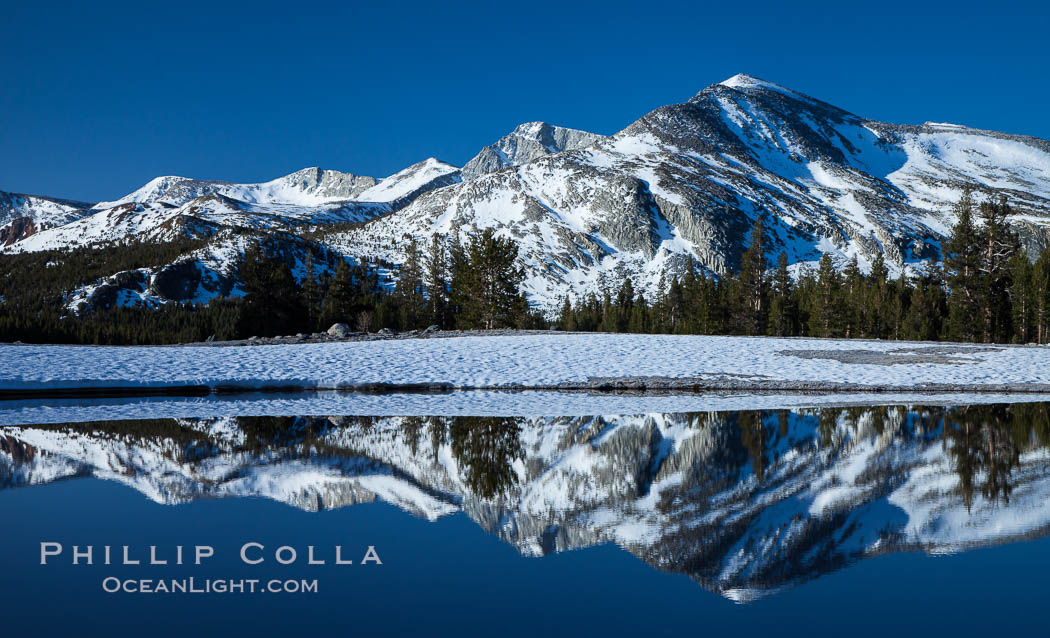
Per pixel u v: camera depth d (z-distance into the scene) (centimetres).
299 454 1510
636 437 1794
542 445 1664
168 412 2391
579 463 1421
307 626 603
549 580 727
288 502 1068
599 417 2252
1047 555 811
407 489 1170
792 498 1108
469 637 576
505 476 1285
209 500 1081
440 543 864
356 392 3322
